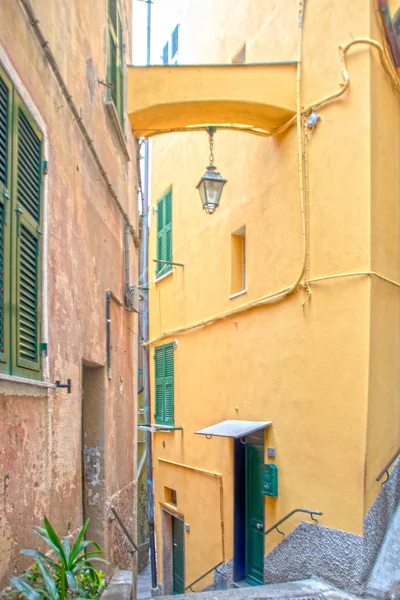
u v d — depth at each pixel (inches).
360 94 238.4
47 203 153.8
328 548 235.5
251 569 313.3
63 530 160.1
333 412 240.8
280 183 289.1
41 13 154.7
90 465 221.0
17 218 128.2
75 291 183.8
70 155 181.6
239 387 326.0
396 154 248.2
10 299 122.0
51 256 157.5
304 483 256.1
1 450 115.6
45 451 145.5
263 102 270.1
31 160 142.3
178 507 414.0
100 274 225.8
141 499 601.9
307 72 268.4
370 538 221.6
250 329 315.6
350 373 233.9
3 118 120.9
